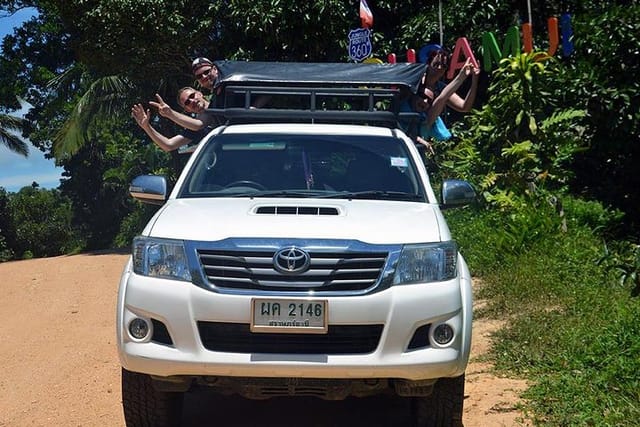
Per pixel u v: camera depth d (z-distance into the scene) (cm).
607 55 1035
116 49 1499
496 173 1002
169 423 478
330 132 579
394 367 420
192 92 722
